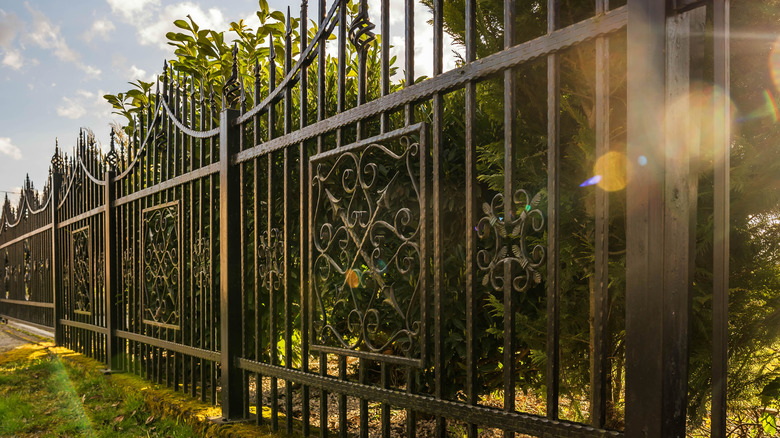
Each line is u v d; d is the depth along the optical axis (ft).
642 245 5.18
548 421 5.99
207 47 17.71
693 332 7.54
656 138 5.09
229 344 11.63
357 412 13.06
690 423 7.76
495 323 9.99
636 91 5.25
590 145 7.32
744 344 7.40
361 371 8.72
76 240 22.17
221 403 11.74
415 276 10.66
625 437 5.27
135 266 16.65
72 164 22.71
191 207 13.48
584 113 8.30
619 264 7.54
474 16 7.06
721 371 4.77
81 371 18.47
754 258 7.39
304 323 9.98
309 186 9.95
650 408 5.05
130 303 16.87
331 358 17.71
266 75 17.84
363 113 8.68
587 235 7.73
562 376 8.81
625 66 7.47
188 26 17.81
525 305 9.73
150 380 15.74
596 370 5.61
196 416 11.84
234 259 11.96
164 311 15.30
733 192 7.02
